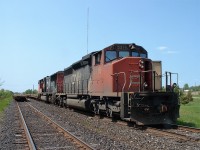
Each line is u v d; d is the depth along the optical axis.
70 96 28.89
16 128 15.71
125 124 16.19
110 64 16.98
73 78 28.16
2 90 67.06
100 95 18.88
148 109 14.78
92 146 10.05
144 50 18.20
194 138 11.10
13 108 35.34
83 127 15.62
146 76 16.47
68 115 23.44
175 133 12.07
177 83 15.72
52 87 43.56
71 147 10.09
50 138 12.14
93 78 20.62
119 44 17.81
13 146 10.45
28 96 94.25
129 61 16.50
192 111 28.86
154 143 10.60
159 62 17.31
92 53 21.33
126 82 16.36
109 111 18.14
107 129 14.42
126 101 14.95
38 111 27.44
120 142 10.89
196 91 148.62
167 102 15.23
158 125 15.88
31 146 9.88
